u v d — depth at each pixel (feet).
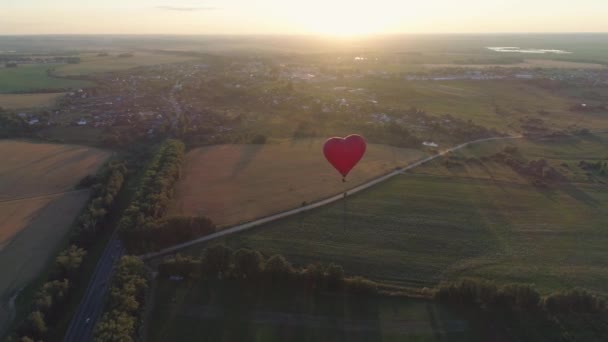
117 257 217.36
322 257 211.82
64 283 185.57
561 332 161.79
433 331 162.61
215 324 165.68
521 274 200.13
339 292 182.91
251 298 179.52
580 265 208.33
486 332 162.50
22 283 196.44
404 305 176.45
